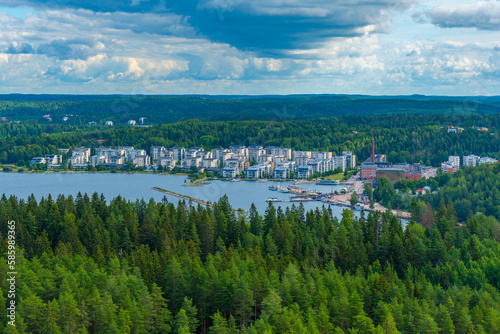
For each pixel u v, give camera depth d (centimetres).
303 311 19362
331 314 18975
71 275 19550
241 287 19675
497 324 18825
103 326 17350
